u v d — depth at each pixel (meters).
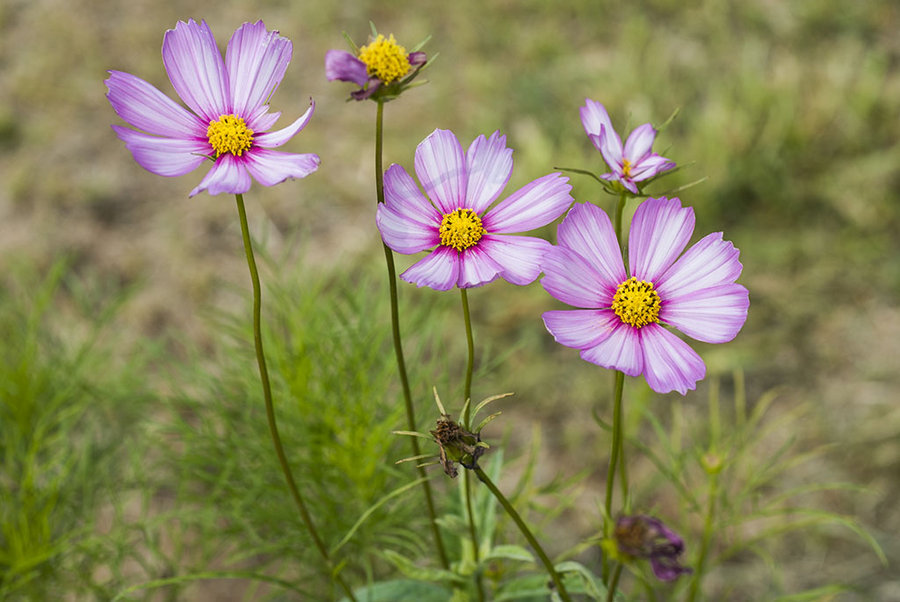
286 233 1.57
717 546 1.13
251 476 0.84
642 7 2.05
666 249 0.67
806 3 1.98
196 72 0.67
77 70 1.93
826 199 1.58
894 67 1.85
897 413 1.28
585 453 1.24
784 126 1.65
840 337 1.39
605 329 0.66
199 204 1.63
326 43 1.99
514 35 1.98
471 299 1.40
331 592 0.82
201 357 1.03
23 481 0.85
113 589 0.87
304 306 0.89
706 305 0.66
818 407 1.30
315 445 0.84
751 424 0.89
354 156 1.70
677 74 1.86
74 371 0.93
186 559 0.98
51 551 0.83
